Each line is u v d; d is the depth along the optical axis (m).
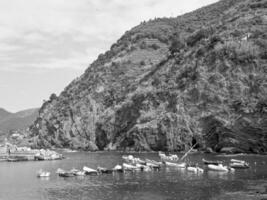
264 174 66.88
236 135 109.06
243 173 68.75
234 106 112.81
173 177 66.56
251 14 143.88
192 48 147.50
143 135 131.00
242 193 49.91
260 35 123.38
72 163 97.81
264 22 131.75
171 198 48.44
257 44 120.06
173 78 139.12
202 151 115.44
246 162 84.38
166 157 98.69
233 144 109.25
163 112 130.12
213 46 130.88
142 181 63.06
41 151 124.38
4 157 114.06
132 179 65.69
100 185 60.31
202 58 130.50
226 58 122.06
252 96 110.88
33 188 59.09
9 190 57.72
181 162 88.44
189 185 57.66
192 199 47.44
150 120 132.88
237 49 120.88
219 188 54.28
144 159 99.25
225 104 114.69
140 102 145.25
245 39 124.19
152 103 137.62
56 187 59.66
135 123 141.12
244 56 118.25
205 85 121.56
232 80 116.88
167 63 155.62
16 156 113.62
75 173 72.62
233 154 106.44
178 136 121.12
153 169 78.56
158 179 64.69
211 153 111.44
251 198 46.59
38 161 108.00
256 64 115.62
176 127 122.00
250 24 133.62
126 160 99.56
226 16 167.25
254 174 67.12
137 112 144.75
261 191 50.91
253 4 153.75
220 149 112.38
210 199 46.94
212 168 74.69
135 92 155.62
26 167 90.62
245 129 107.69
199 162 87.56
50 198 51.50
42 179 68.62
